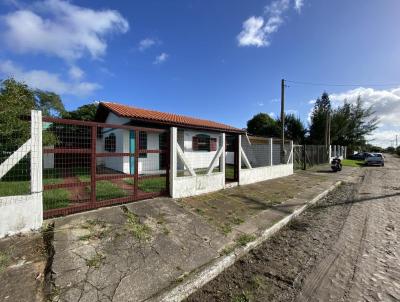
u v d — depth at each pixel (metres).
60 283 2.56
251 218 5.23
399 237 4.56
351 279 3.10
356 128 35.84
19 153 3.48
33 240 3.31
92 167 4.40
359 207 6.94
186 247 3.66
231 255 3.56
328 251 3.96
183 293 2.73
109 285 2.65
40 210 3.63
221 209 5.62
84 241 3.37
